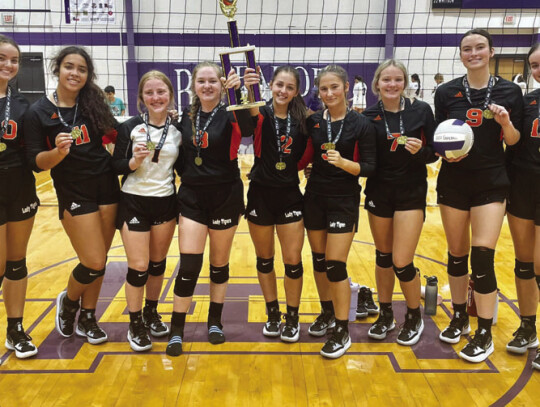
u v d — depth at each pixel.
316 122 3.20
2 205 3.01
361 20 13.58
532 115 3.04
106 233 3.30
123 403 2.72
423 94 13.79
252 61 3.06
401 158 3.17
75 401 2.74
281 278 4.71
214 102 3.16
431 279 3.86
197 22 13.55
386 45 13.48
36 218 7.07
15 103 3.02
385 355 3.26
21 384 2.90
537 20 13.41
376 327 3.50
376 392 2.84
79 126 3.06
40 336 3.51
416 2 13.46
